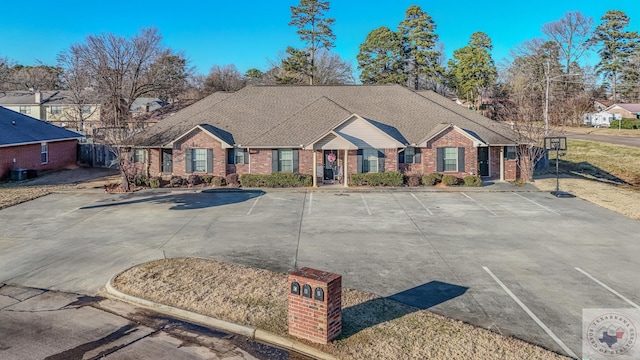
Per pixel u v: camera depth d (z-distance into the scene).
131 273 12.00
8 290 11.30
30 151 31.72
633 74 81.56
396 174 26.92
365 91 33.78
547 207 21.17
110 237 16.03
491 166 29.86
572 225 17.70
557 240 15.59
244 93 33.69
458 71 71.62
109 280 11.66
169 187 26.97
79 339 8.75
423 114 31.00
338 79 67.75
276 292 10.67
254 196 24.30
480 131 29.53
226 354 8.21
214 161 28.23
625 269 12.59
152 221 18.52
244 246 14.92
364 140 27.66
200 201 22.89
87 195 24.42
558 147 24.22
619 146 45.81
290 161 28.36
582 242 15.34
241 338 8.77
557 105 60.34
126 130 29.61
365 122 27.53
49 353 8.22
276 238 15.95
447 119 30.36
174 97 67.94
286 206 21.66
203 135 28.19
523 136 29.08
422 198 23.58
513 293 10.87
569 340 8.53
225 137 28.62
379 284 11.46
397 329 8.83
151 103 71.56
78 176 31.77
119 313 9.90
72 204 22.02
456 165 28.05
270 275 11.89
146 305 10.18
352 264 13.09
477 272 12.39
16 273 12.48
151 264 12.83
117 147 26.89
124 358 8.06
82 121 54.97
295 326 8.63
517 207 21.22
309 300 8.41
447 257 13.76
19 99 67.38
